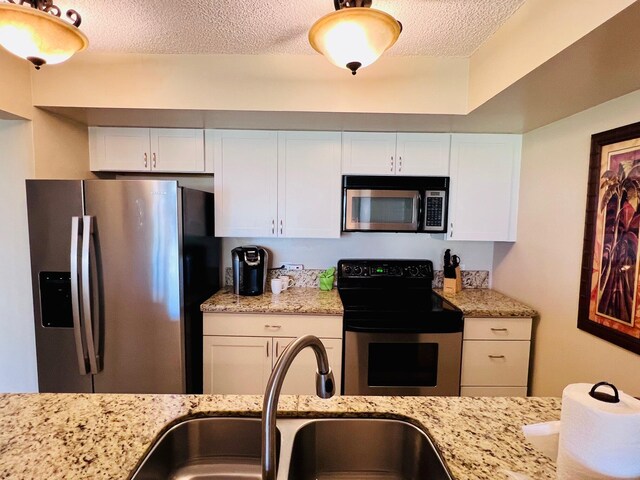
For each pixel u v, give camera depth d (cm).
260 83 187
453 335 204
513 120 196
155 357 190
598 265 160
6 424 88
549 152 201
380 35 116
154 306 187
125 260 184
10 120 187
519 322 208
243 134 228
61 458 76
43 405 97
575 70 131
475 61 177
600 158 160
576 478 65
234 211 232
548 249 199
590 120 169
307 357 209
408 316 204
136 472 75
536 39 129
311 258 267
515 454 80
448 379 207
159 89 186
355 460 98
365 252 267
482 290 262
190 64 186
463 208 233
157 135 226
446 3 135
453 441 84
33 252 184
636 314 140
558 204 192
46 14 112
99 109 189
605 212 156
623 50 115
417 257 267
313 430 97
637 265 140
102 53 184
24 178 190
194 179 260
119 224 183
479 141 229
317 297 233
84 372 183
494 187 232
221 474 96
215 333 208
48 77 185
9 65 173
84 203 182
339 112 189
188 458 96
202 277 219
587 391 69
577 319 175
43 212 182
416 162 230
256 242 265
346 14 110
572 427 66
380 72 186
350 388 205
